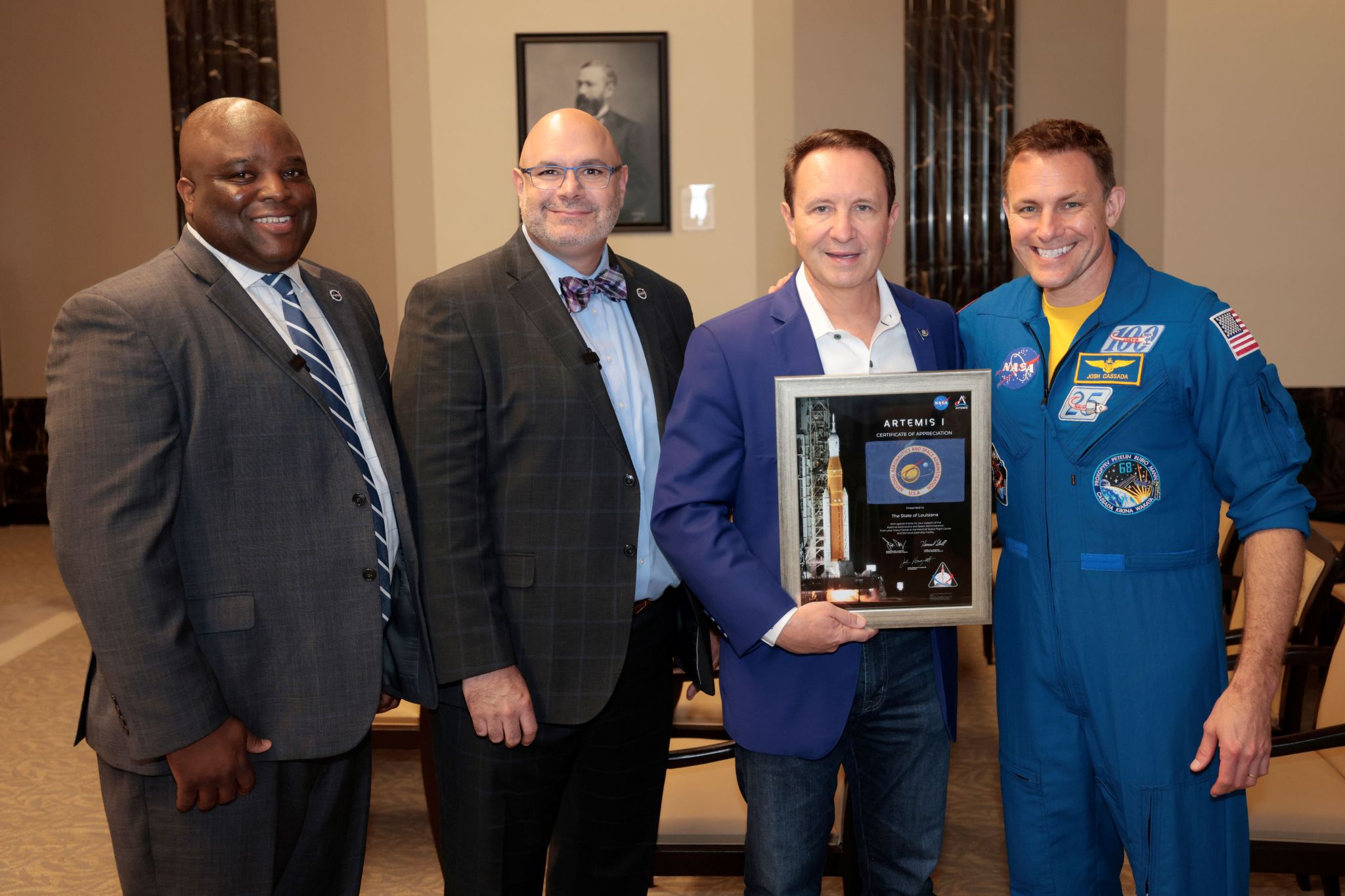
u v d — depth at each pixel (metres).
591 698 1.89
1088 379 1.75
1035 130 1.78
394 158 6.16
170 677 1.55
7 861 3.00
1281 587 1.67
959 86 6.32
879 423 1.72
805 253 1.76
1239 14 6.31
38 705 4.25
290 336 1.76
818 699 1.78
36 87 7.10
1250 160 6.42
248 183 1.68
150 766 1.63
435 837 2.65
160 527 1.56
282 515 1.69
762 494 1.81
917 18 6.27
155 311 1.61
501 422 1.90
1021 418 1.82
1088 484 1.75
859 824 1.97
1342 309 6.47
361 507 1.74
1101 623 1.75
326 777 1.82
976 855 2.94
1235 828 1.79
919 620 1.74
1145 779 1.74
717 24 6.28
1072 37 6.36
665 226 6.39
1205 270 6.53
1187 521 1.75
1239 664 1.69
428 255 6.21
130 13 7.00
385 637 1.89
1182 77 6.39
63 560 1.54
